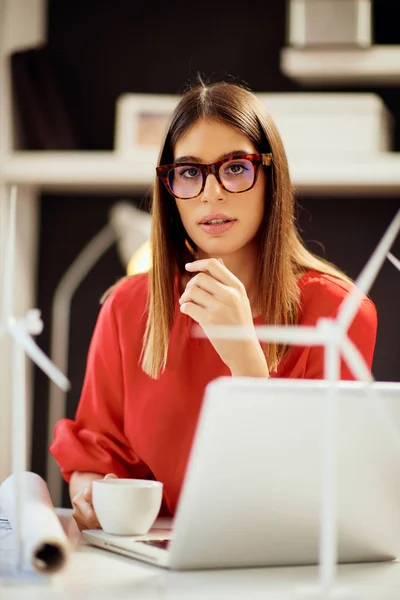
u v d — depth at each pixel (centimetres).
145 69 413
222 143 178
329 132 367
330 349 98
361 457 115
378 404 102
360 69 372
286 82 403
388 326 391
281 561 121
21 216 397
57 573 109
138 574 113
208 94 181
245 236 181
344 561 128
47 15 418
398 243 396
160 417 188
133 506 135
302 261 197
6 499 143
